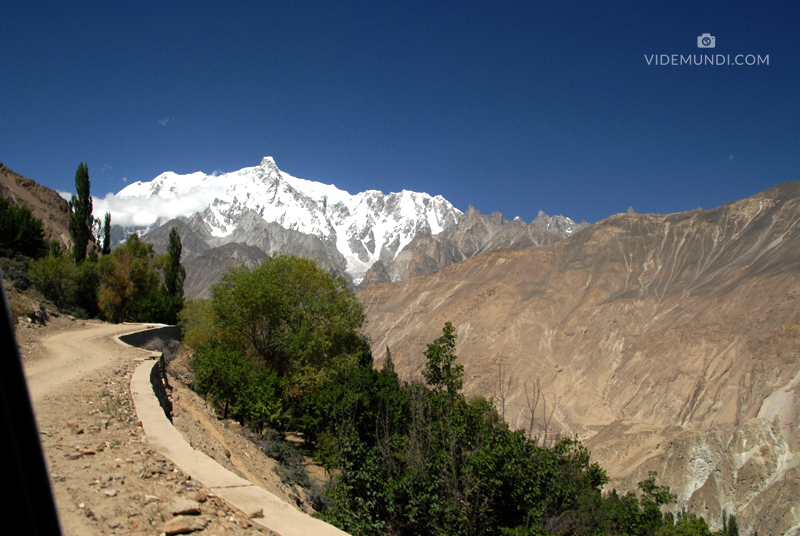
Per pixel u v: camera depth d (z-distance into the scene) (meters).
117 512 6.89
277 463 22.39
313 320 38.56
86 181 68.75
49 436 10.09
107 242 74.19
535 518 13.52
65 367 21.12
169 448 10.76
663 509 67.88
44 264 51.41
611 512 18.89
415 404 15.97
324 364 37.56
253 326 37.88
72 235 67.38
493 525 13.47
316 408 29.70
